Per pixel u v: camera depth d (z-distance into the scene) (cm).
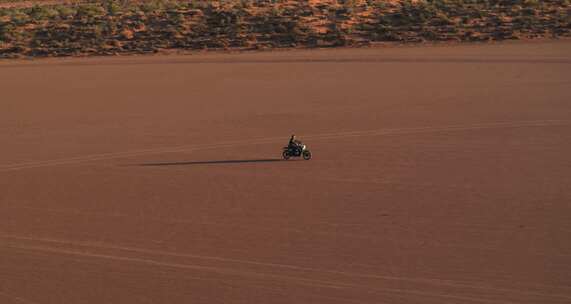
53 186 10375
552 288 6631
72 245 8038
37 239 8256
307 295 6681
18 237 8338
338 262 7325
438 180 10012
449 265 7162
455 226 8200
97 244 8044
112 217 8906
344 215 8681
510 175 10150
